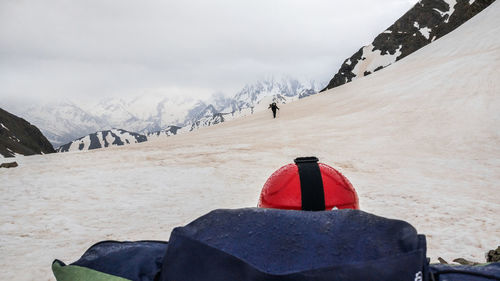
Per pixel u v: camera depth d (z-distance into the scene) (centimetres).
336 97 4625
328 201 123
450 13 12938
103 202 984
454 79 3184
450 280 108
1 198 1016
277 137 2372
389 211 846
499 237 663
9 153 11106
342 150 1775
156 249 134
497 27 5325
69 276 121
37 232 736
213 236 93
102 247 140
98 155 1920
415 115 2430
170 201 994
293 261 81
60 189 1135
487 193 997
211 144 2266
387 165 1428
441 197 963
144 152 2009
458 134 1852
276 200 124
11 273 529
